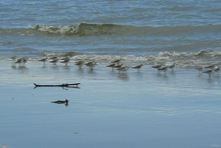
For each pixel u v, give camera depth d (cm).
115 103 3678
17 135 2897
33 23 9638
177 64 5403
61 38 7744
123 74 4900
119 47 6681
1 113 3409
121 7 10812
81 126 3066
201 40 6925
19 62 5488
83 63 5366
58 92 4088
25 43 7244
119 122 3152
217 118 3209
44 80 4631
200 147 2677
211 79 4553
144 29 8019
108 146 2706
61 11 10825
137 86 4306
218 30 7719
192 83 4394
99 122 3158
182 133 2909
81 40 7438
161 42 6938
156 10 10219
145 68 5209
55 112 3416
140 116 3297
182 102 3681
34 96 3944
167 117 3262
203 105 3572
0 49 6744
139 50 6431
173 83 4412
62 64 5544
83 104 3653
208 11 9975
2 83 4506
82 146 2708
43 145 2725
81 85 4381
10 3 12256
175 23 8825
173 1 11356
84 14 10319
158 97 3859
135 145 2717
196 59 5684
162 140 2794
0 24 9531
